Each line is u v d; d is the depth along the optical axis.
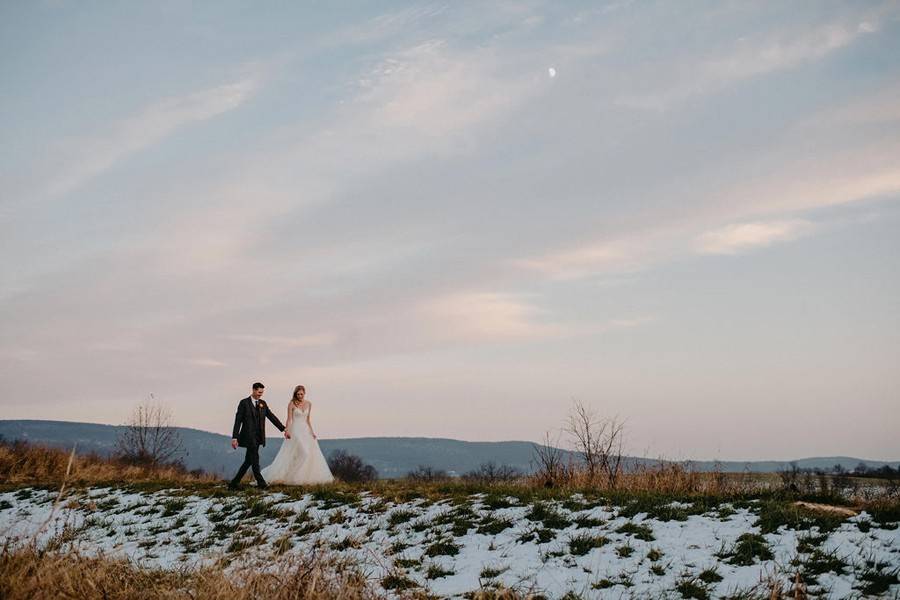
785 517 7.89
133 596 5.78
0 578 5.43
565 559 7.53
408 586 6.99
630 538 7.98
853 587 6.02
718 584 6.42
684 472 12.14
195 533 10.34
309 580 5.95
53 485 16.08
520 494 10.62
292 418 14.92
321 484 13.90
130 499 13.55
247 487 14.13
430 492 11.58
